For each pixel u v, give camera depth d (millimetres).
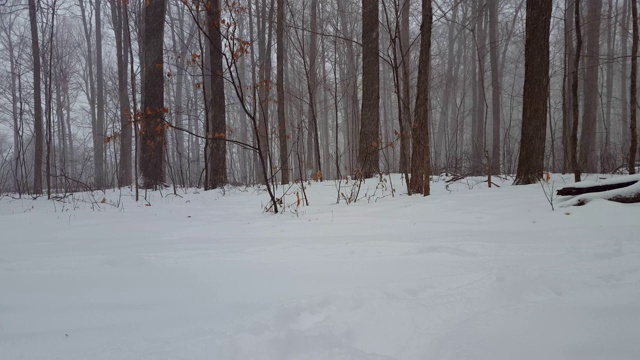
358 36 17984
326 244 3182
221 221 4809
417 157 6242
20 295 2043
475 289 1912
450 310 1705
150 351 1354
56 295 2039
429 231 3605
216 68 10156
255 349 1373
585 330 1465
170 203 7305
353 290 1945
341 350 1366
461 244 2957
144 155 9805
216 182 10070
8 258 2930
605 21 18562
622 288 1881
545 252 2645
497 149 13625
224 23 5031
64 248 3316
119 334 1509
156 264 2668
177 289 2107
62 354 1354
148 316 1706
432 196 5711
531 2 6484
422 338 1477
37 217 5379
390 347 1427
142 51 10250
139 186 9695
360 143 9070
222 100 10219
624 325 1489
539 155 6492
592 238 2938
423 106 5898
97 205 6867
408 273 2289
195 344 1399
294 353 1354
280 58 10586
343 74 19578
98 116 19391
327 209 5344
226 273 2402
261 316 1644
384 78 21656
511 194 5246
